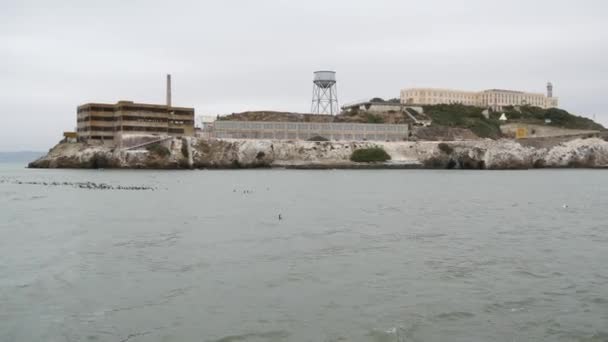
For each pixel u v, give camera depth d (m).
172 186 98.44
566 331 22.25
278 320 23.39
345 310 24.62
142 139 183.75
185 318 23.69
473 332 22.08
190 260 34.50
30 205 66.50
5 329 22.55
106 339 21.45
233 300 26.12
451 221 52.56
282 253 36.66
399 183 112.44
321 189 93.81
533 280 29.62
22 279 29.98
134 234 44.31
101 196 78.00
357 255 36.03
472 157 199.38
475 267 32.59
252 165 192.75
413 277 30.22
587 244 40.09
